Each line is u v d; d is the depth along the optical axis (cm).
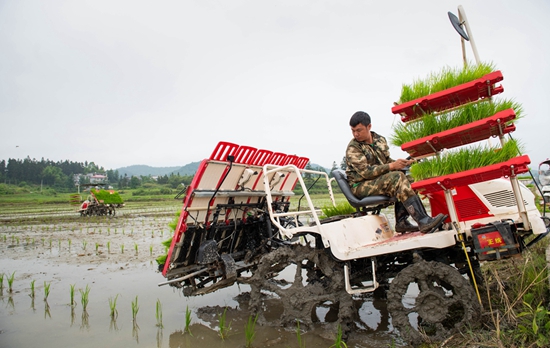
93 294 568
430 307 347
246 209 527
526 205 363
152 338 401
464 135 351
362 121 422
